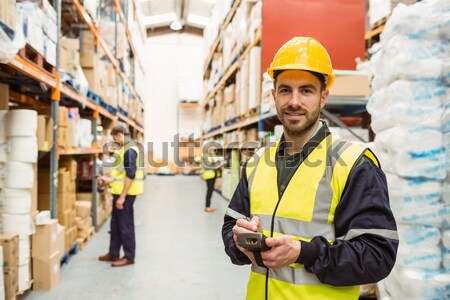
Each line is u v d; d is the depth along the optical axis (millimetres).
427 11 2264
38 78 3051
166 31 18203
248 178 1482
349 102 3971
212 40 11266
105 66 6570
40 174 4039
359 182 1165
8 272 2697
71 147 4289
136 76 11609
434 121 2283
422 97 2303
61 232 3811
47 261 3361
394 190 2373
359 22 5250
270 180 1370
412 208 2299
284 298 1241
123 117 8812
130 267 4066
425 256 2301
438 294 2221
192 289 3473
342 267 1094
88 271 3910
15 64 2510
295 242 1124
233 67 7527
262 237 1105
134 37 10969
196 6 15906
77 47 4391
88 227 5133
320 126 1361
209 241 5227
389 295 2539
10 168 2928
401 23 2312
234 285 3590
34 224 3254
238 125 7254
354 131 4051
